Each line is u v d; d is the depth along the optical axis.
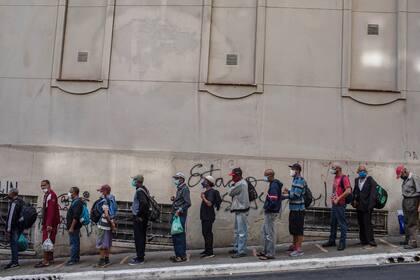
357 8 13.10
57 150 13.05
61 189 12.91
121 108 13.05
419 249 10.67
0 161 13.18
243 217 11.08
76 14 13.48
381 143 12.51
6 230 12.10
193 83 12.95
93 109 13.12
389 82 12.78
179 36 13.15
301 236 10.73
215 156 12.67
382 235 12.36
